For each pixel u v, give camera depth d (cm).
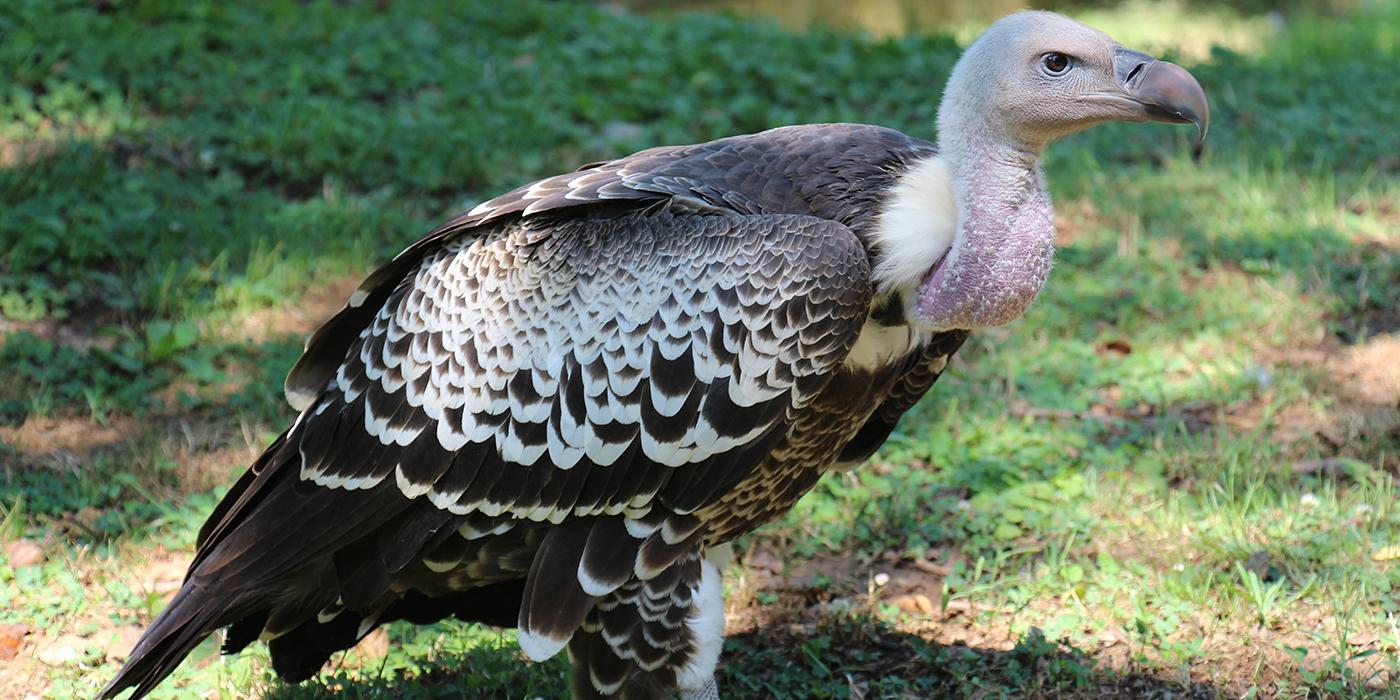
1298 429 747
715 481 497
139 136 980
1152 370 807
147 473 693
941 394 780
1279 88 1212
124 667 491
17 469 695
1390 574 607
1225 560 627
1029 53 484
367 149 998
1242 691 544
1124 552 643
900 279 497
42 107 1003
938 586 632
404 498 498
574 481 493
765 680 573
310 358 519
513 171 995
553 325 491
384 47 1152
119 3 1158
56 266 841
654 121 1088
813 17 1698
